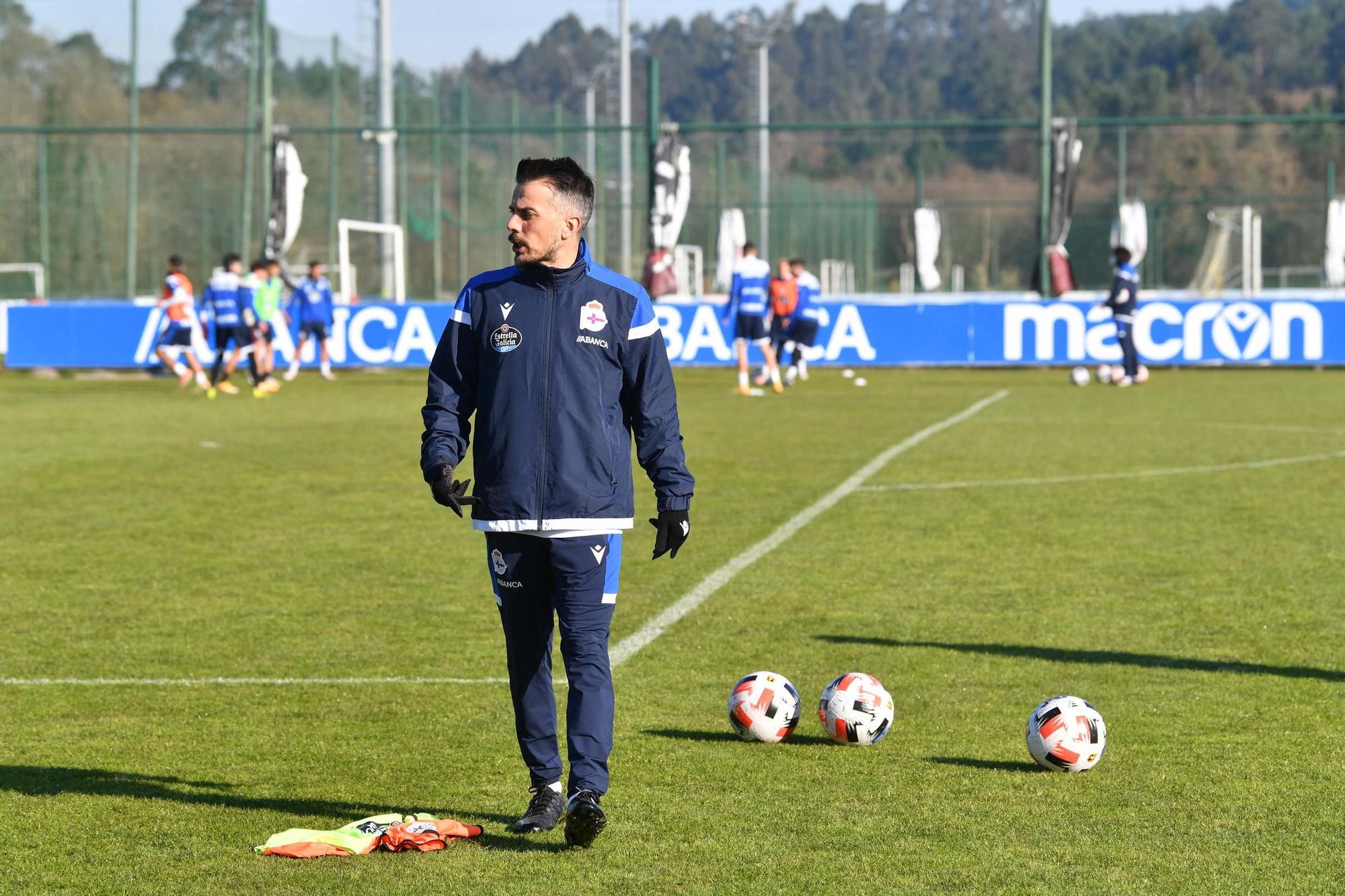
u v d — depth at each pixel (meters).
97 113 116.44
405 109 108.12
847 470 34.00
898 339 71.50
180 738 13.64
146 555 23.62
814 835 10.90
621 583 21.00
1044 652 16.81
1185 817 11.28
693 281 135.75
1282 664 16.22
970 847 10.61
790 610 19.17
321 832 10.71
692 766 12.71
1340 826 11.05
